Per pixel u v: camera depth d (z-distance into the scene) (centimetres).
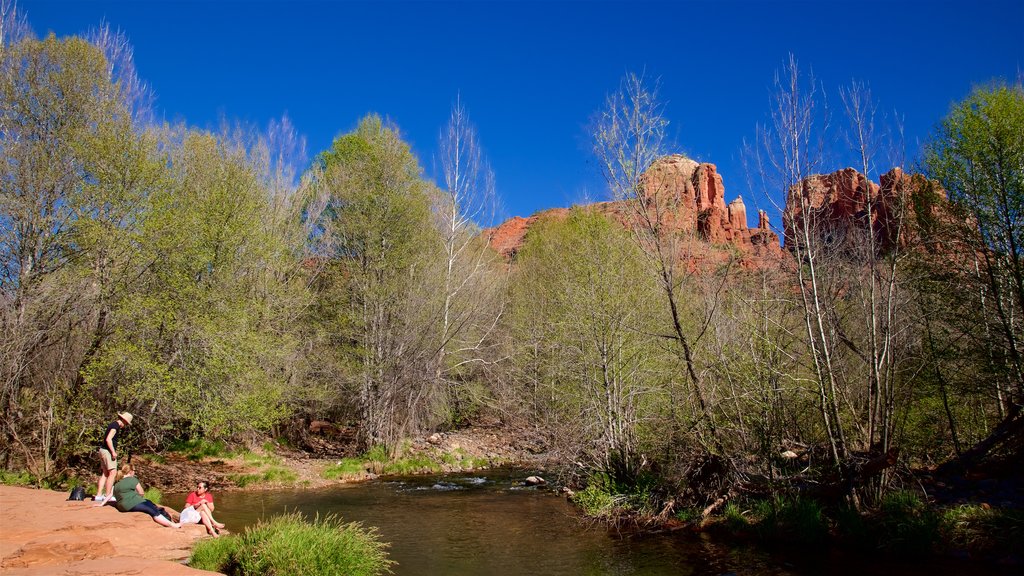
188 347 1747
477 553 1094
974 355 1352
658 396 1464
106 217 1580
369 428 2366
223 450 2150
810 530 1048
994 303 1333
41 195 1563
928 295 1396
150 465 1889
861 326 1403
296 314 2389
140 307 1620
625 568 989
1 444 1506
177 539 998
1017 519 923
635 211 1351
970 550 932
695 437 1300
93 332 1609
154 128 1944
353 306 2506
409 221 2536
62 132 1620
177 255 1716
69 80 1636
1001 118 1273
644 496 1364
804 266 1259
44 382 1535
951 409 1491
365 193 2477
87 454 1733
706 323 1306
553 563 1027
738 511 1204
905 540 966
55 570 731
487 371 2727
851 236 1260
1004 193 1271
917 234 1387
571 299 1617
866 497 1112
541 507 1530
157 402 1680
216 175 2030
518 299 2841
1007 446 1245
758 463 1262
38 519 964
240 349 1789
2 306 1483
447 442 2605
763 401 1248
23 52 1628
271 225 2422
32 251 1552
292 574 806
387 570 966
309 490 1811
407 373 2438
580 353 1545
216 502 1576
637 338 1505
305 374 2425
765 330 1238
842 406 1288
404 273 2589
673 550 1081
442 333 2553
